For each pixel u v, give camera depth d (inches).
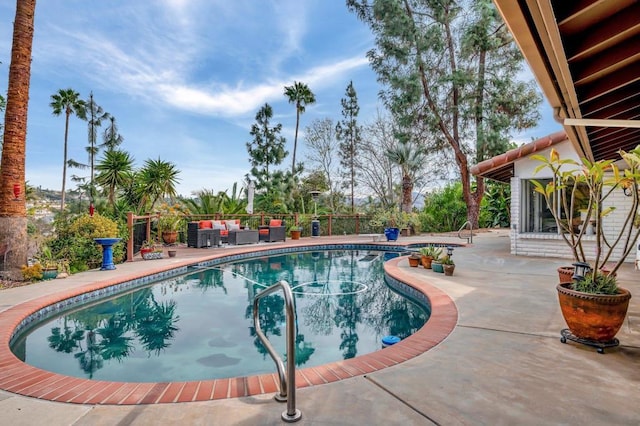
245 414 86.4
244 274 327.0
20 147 273.4
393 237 538.0
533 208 358.6
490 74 644.7
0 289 228.8
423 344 130.3
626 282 224.2
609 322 120.2
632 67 100.3
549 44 75.0
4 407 91.7
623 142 215.3
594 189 132.7
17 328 165.8
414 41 609.0
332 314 210.1
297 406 89.4
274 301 236.1
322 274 327.6
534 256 350.6
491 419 82.4
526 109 633.6
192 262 342.0
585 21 79.7
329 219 668.1
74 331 179.9
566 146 328.2
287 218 636.1
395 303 232.4
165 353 151.5
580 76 98.7
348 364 114.4
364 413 85.6
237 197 626.2
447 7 633.6
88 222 307.9
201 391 98.8
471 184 784.3
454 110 641.6
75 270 285.9
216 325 187.9
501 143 594.6
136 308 219.1
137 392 98.9
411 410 86.7
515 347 126.6
